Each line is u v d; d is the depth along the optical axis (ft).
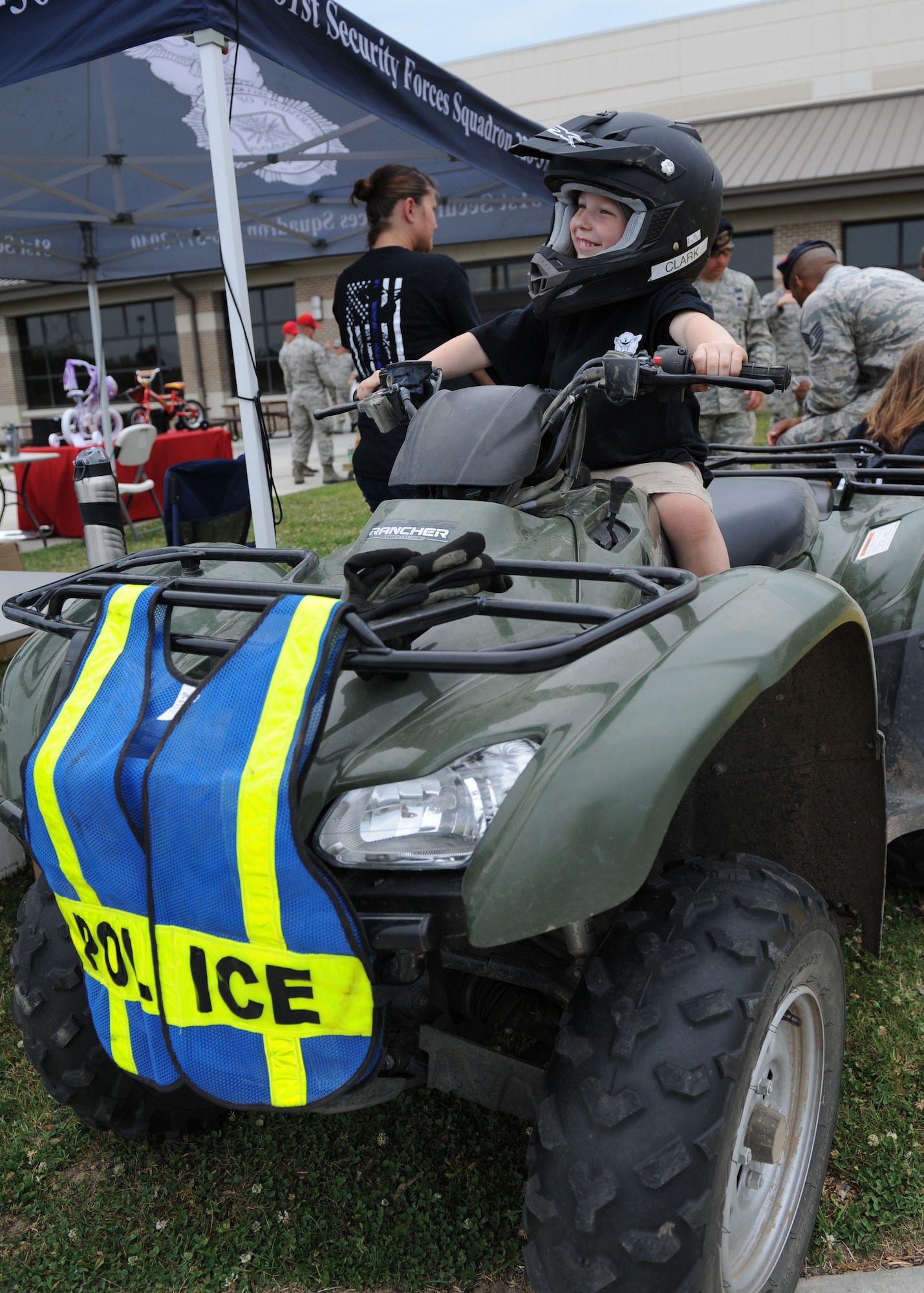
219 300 80.12
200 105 18.54
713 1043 4.65
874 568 9.34
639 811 4.42
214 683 4.98
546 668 4.52
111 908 5.24
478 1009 6.59
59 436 34.14
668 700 4.74
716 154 67.21
